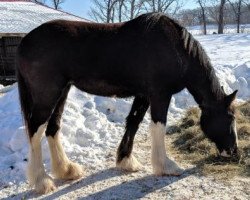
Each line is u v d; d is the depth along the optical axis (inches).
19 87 182.2
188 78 184.5
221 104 185.2
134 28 178.5
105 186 179.9
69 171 188.4
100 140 236.4
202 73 183.0
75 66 179.2
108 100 283.4
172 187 174.2
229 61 455.2
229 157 198.1
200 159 203.6
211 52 625.9
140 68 176.4
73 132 231.6
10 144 221.3
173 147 225.6
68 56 177.0
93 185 181.8
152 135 182.1
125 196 169.0
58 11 858.1
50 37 176.1
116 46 177.0
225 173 185.3
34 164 178.4
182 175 185.8
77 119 249.0
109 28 181.3
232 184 174.2
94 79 182.7
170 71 175.5
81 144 229.6
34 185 179.2
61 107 188.7
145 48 174.7
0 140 230.2
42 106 176.2
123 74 179.6
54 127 188.4
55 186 181.2
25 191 180.4
